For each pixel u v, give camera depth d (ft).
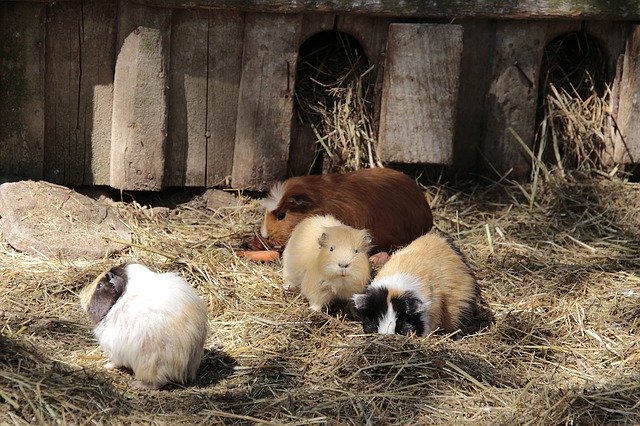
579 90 27.73
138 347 16.93
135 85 24.86
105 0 24.80
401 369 17.90
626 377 18.33
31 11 24.38
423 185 27.22
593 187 27.07
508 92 26.84
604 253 24.71
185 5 24.50
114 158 25.46
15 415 15.52
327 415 16.66
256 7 24.86
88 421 15.66
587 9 26.07
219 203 26.32
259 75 25.57
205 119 25.80
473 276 20.90
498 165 27.37
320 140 26.50
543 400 17.24
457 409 17.10
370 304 19.22
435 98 25.91
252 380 17.87
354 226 23.70
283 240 23.53
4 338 17.60
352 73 26.66
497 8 25.80
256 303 21.15
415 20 25.93
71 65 25.02
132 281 17.25
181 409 16.48
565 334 20.36
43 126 25.05
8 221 23.36
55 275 21.66
